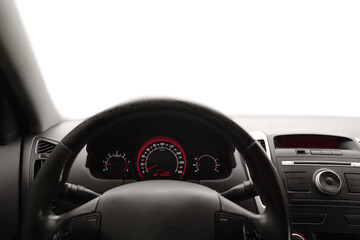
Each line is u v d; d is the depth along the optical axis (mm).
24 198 1148
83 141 677
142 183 754
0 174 1137
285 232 690
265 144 1279
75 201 793
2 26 1044
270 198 693
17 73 1127
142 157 1218
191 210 696
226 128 688
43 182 662
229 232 697
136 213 685
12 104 1194
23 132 1281
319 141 1354
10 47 1084
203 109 683
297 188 1180
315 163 1215
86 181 1157
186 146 1230
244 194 808
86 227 693
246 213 716
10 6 1081
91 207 711
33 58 1203
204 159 1255
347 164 1209
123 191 723
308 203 1163
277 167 1218
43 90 1276
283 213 689
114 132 1207
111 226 685
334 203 1156
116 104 682
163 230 672
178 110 686
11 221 1135
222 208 713
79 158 1192
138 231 671
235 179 1191
